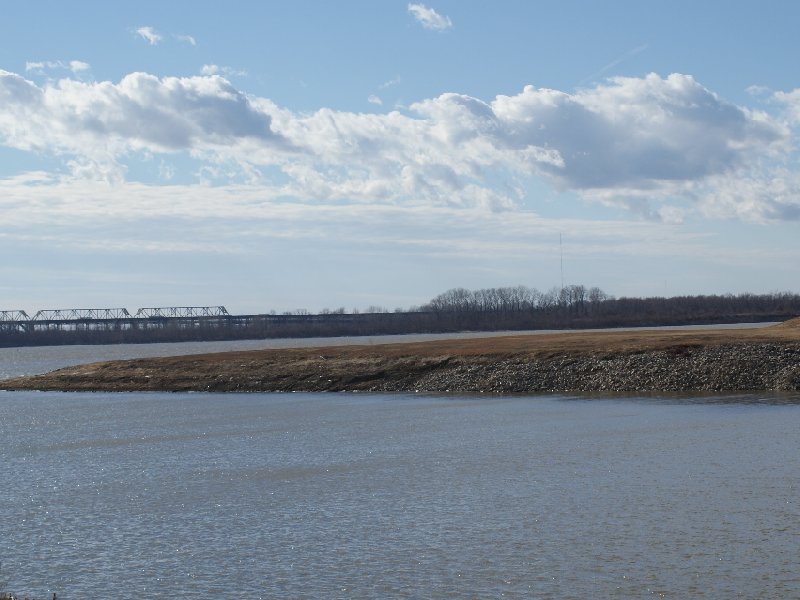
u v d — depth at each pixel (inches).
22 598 1002.7
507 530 1238.9
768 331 4133.9
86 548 1211.2
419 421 2475.4
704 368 3125.0
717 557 1087.0
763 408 2450.8
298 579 1058.1
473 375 3472.0
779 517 1251.8
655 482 1508.4
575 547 1146.0
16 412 3078.2
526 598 973.8
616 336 4256.9
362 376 3676.2
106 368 4372.5
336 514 1369.3
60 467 1881.2
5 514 1423.5
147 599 1000.9
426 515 1341.0
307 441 2155.5
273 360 4158.5
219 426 2506.2
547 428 2228.1
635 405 2655.0
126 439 2292.1
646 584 1003.3
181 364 4279.0
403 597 986.7
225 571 1095.6
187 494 1553.9
